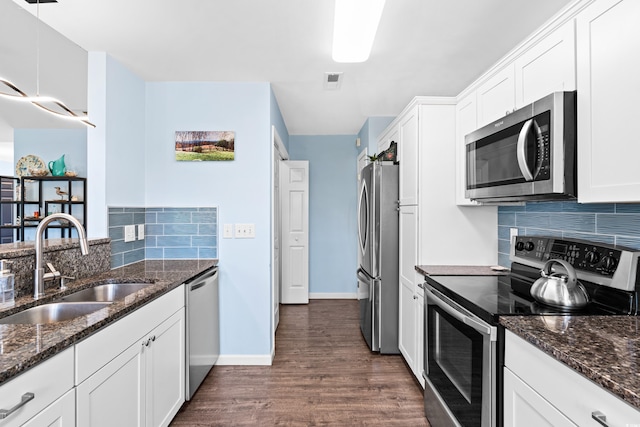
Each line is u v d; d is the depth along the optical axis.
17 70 2.87
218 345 2.70
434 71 2.59
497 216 2.36
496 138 1.71
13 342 0.98
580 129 1.25
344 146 4.86
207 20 1.88
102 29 1.96
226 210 2.74
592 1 1.19
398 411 2.09
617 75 1.09
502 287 1.75
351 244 4.87
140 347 1.51
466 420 1.46
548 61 1.43
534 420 1.07
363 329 3.27
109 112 2.26
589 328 1.12
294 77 2.67
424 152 2.32
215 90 2.74
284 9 1.77
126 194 2.45
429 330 1.94
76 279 1.89
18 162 5.21
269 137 2.76
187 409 2.10
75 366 1.08
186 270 2.25
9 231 5.31
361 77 2.70
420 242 2.33
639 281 1.26
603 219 1.53
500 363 1.26
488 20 1.89
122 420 1.37
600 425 0.81
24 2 1.70
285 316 4.01
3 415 0.80
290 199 4.64
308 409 2.11
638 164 1.02
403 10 1.79
